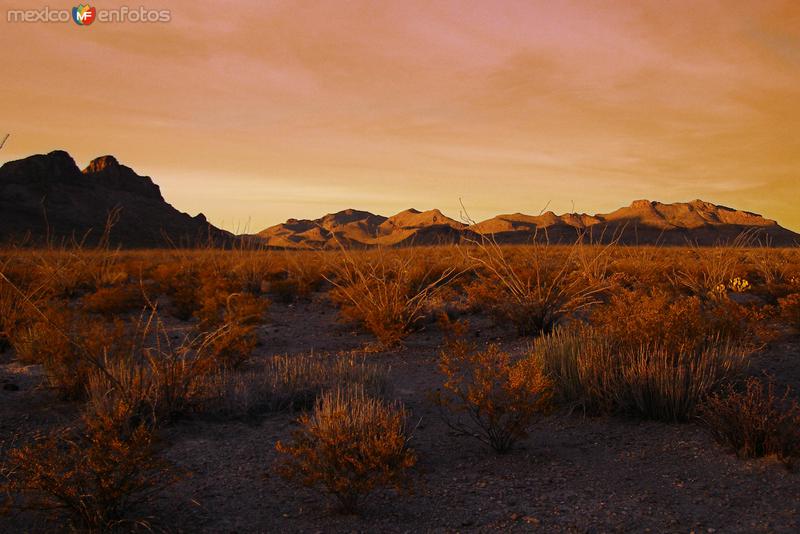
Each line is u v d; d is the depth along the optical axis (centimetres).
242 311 1250
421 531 414
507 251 2509
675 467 527
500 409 586
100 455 414
